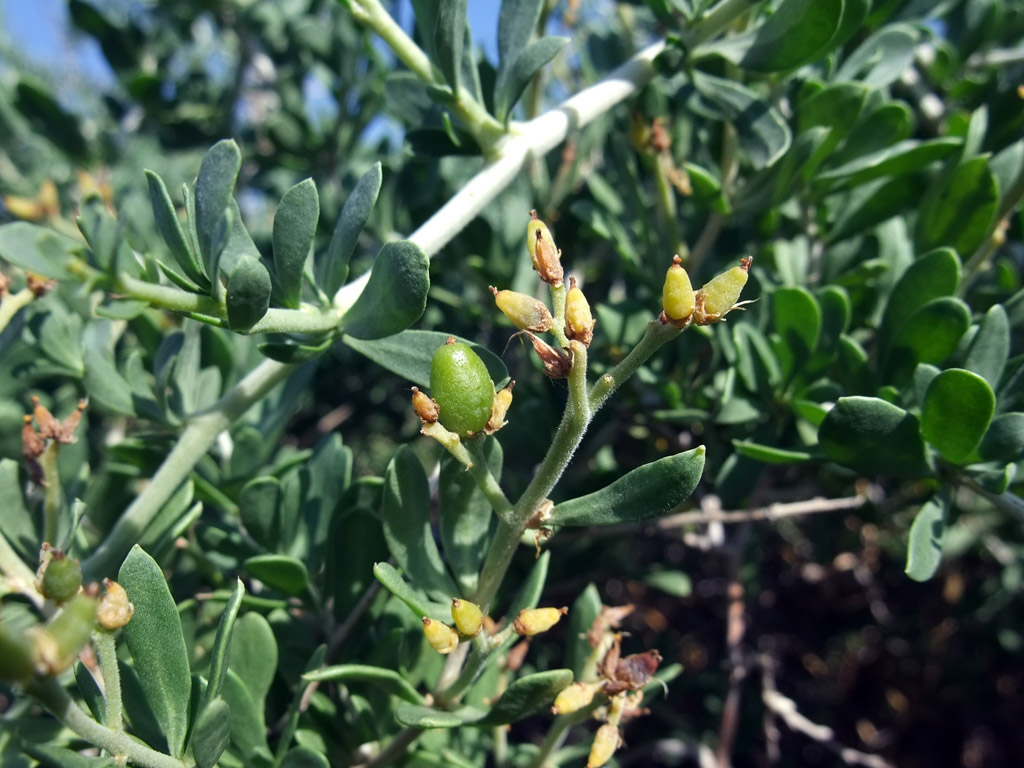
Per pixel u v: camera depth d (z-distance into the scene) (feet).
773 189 0.47
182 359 0.45
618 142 0.53
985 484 0.36
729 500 0.50
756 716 0.84
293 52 0.81
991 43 0.63
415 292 0.29
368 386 0.82
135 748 0.26
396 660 0.38
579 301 0.27
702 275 0.56
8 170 0.85
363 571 0.40
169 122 0.81
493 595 0.31
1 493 0.40
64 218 0.78
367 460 0.91
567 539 0.55
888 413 0.34
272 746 0.40
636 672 0.32
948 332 0.38
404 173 0.64
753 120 0.44
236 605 0.28
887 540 0.90
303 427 0.84
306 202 0.31
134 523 0.38
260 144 0.84
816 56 0.42
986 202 0.45
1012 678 0.93
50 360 0.45
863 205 0.49
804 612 0.94
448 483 0.34
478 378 0.28
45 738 0.33
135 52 0.85
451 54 0.38
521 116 0.72
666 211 0.51
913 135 0.65
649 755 0.85
